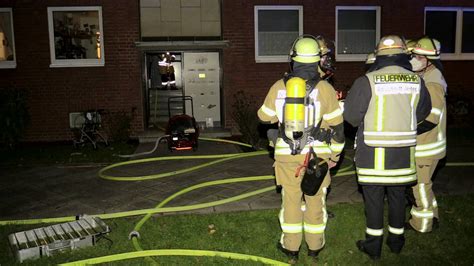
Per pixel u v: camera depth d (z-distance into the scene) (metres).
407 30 10.80
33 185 6.53
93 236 4.23
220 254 3.91
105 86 10.16
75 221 4.66
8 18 9.97
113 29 10.02
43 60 9.97
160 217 4.96
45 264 3.88
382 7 10.66
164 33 10.35
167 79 10.95
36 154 8.70
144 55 10.37
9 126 9.36
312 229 3.78
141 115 10.31
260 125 9.01
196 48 10.26
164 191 6.06
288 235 3.77
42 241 4.15
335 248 4.08
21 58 9.92
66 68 10.03
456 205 5.13
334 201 5.46
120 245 4.23
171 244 4.23
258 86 10.52
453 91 11.14
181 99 11.00
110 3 9.94
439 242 4.15
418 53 4.00
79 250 4.12
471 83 11.10
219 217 4.89
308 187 3.53
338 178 6.49
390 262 3.80
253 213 5.00
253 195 5.70
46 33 9.91
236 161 7.73
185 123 8.73
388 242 3.95
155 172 7.07
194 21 10.39
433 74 4.00
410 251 4.00
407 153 3.63
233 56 10.37
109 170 7.26
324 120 3.64
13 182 6.72
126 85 10.20
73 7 9.89
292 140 3.50
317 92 3.55
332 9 10.47
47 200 5.79
